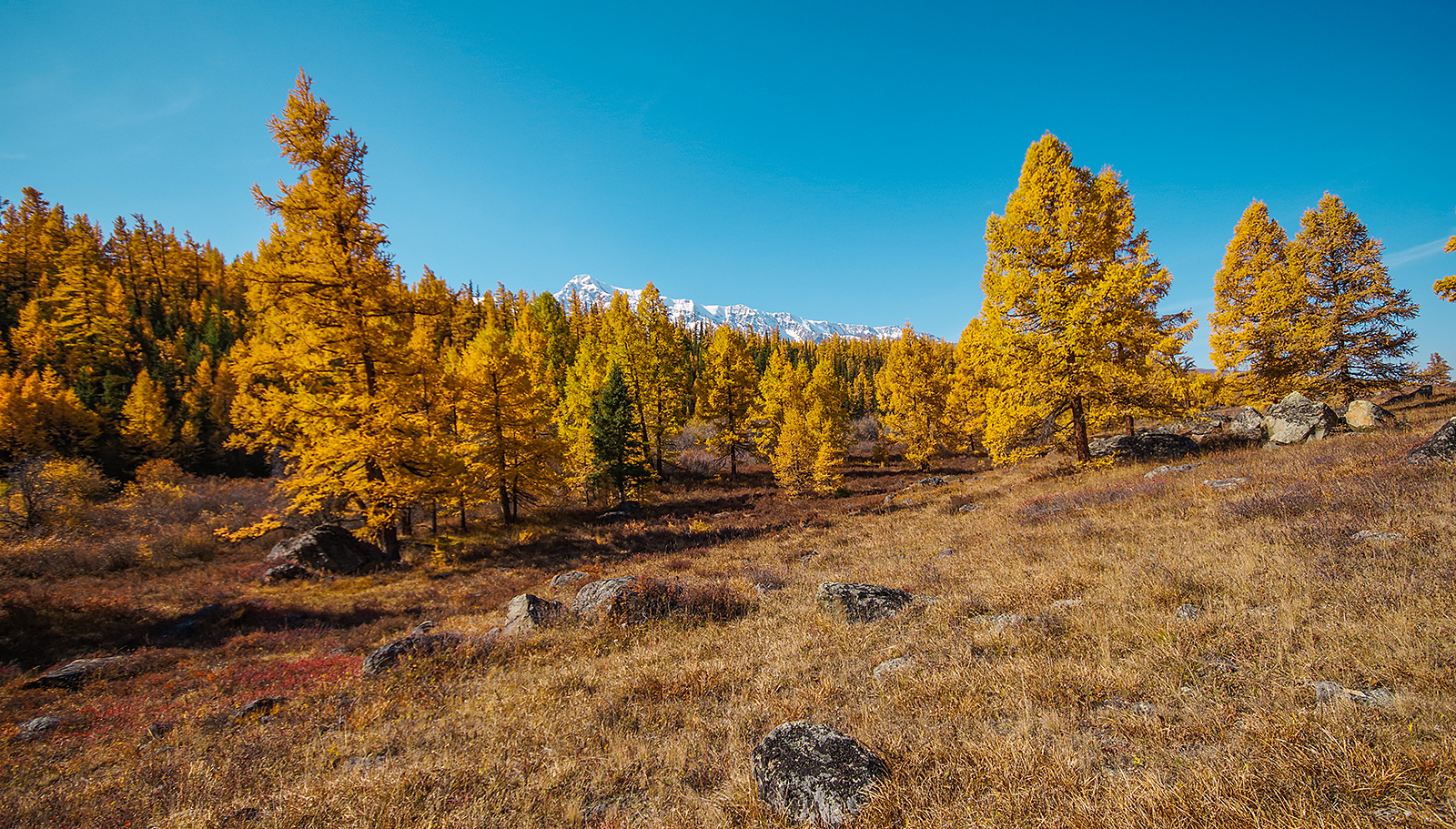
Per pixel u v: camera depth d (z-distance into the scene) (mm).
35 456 29203
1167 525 11062
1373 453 13227
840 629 8609
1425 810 2791
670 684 7090
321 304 17938
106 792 5383
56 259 61531
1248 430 21578
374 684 8438
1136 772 3605
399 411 18734
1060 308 18875
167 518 27516
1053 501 16906
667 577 13953
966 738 4535
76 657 10977
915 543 16078
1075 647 6234
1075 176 18469
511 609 11773
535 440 27609
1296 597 6352
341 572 18812
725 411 42688
